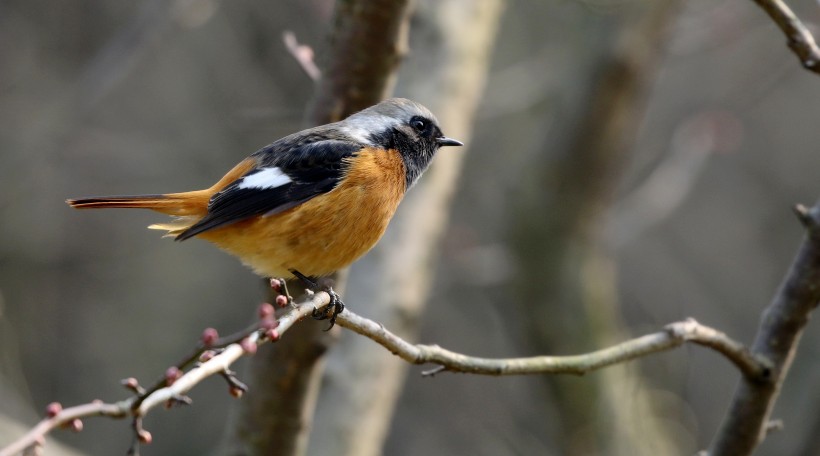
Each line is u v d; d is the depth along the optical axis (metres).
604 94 14.73
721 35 15.10
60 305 18.61
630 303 19.08
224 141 17.56
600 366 6.01
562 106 15.16
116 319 18.89
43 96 17.42
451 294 18.34
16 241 18.16
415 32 9.80
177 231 7.13
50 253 18.42
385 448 17.69
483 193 17.38
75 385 18.28
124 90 18.25
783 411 15.17
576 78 14.98
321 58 7.76
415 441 17.75
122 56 13.71
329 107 7.56
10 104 16.98
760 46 18.42
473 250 15.27
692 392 17.17
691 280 19.17
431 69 9.70
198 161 17.67
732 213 19.53
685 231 19.42
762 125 19.53
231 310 19.02
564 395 15.02
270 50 16.14
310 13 15.86
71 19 17.89
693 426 16.09
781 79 17.64
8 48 17.69
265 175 6.85
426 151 7.84
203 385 18.81
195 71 17.75
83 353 18.53
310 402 7.86
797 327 6.27
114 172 18.03
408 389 17.95
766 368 6.28
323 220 6.82
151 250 19.17
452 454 17.59
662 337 6.09
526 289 15.49
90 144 16.81
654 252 19.31
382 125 7.52
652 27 14.55
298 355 7.53
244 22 16.45
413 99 9.56
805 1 14.79
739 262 19.19
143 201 6.93
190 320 19.03
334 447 8.90
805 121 19.56
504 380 17.72
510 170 16.77
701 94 18.73
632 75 14.65
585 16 15.13
